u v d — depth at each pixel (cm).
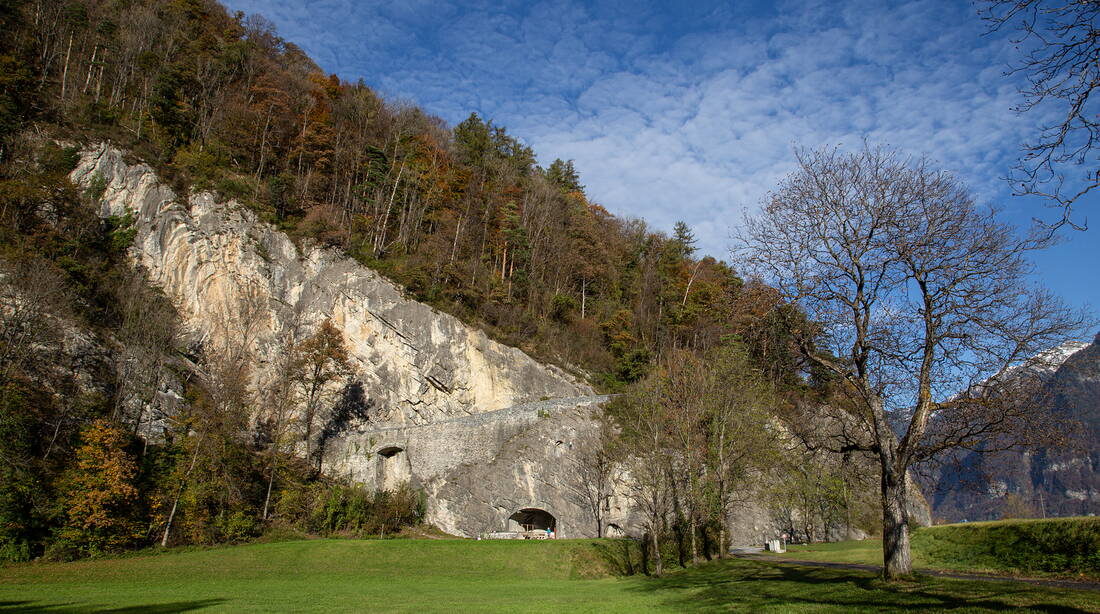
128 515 3725
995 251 1568
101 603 2039
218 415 4378
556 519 4547
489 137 9650
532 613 1661
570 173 10212
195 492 3994
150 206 5803
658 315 7375
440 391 5606
